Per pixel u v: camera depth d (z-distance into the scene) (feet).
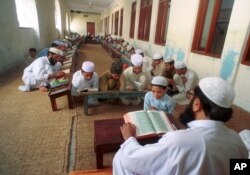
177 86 10.84
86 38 53.47
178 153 2.30
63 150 6.22
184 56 13.78
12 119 8.01
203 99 2.48
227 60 9.57
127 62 17.22
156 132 3.98
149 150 2.62
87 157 5.98
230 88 2.48
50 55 12.00
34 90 11.55
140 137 3.85
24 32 20.29
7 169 5.29
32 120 8.01
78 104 9.78
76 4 57.82
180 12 14.28
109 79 9.20
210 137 2.33
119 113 9.07
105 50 37.11
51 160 5.73
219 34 11.95
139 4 25.34
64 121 8.06
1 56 14.75
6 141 6.51
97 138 4.47
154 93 6.81
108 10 58.08
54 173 5.26
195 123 2.58
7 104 9.45
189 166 2.29
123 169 3.40
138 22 25.96
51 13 31.76
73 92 9.36
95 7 62.64
